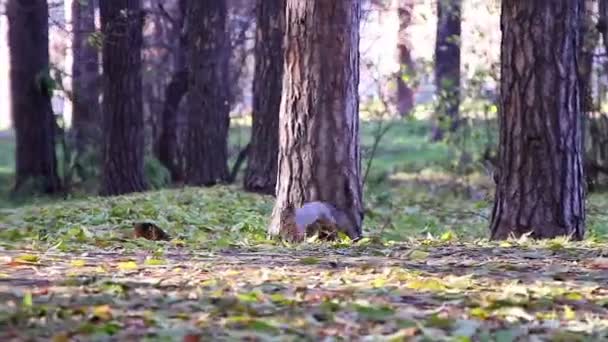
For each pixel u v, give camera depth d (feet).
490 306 25.30
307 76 45.60
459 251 38.42
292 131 46.03
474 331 22.61
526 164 46.24
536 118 46.01
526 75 46.11
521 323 23.98
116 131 85.35
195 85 92.32
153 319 22.80
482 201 79.20
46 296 25.82
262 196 72.84
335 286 28.12
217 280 28.68
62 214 59.52
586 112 87.20
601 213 74.69
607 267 32.89
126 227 51.01
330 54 45.39
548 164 45.96
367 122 97.76
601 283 29.50
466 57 104.32
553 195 46.01
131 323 22.70
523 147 46.24
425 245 41.32
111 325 21.86
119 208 60.03
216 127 92.68
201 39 92.02
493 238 47.09
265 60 76.18
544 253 37.35
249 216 59.62
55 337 20.89
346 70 45.70
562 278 30.48
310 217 44.98
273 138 75.61
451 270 32.01
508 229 46.50
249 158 76.95
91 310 23.63
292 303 25.03
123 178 85.30
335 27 45.39
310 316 23.58
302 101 45.75
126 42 84.94
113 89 85.35
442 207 84.53
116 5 84.43
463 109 97.71
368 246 41.22
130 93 85.46
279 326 22.35
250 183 76.07
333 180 45.62
